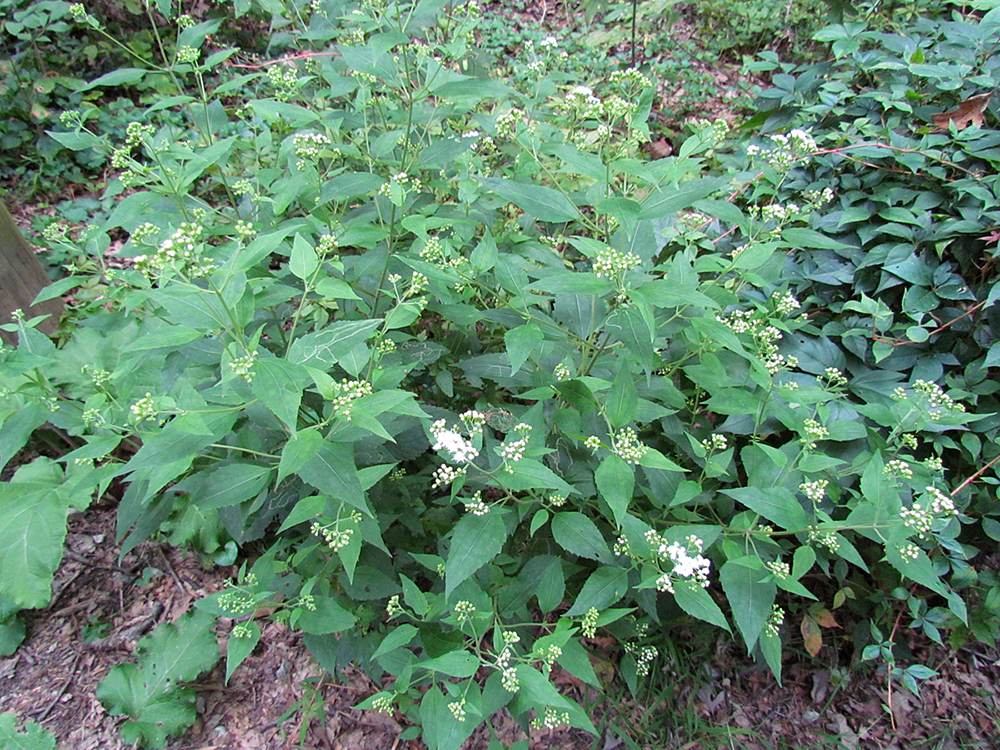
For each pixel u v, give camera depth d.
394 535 3.09
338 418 2.09
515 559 2.87
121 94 6.00
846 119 4.19
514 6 7.36
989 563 3.35
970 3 4.27
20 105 5.42
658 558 2.44
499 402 3.46
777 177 3.27
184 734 3.01
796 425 2.68
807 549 2.35
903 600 3.31
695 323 2.18
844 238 3.79
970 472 3.32
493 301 3.36
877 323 3.41
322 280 2.08
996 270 3.44
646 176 2.29
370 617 2.85
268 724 3.10
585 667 2.27
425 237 2.56
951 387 3.26
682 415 3.40
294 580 2.75
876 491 2.29
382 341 2.60
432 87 2.89
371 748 3.06
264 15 5.33
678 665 3.39
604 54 6.61
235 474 2.27
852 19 5.25
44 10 5.98
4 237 3.72
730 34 7.07
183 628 3.18
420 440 2.85
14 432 2.48
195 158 2.70
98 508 3.71
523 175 3.28
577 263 4.02
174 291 1.87
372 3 2.97
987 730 3.27
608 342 2.66
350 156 3.46
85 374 2.73
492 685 2.28
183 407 2.07
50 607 3.32
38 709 3.01
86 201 5.22
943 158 3.55
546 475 2.18
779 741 3.30
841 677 3.44
